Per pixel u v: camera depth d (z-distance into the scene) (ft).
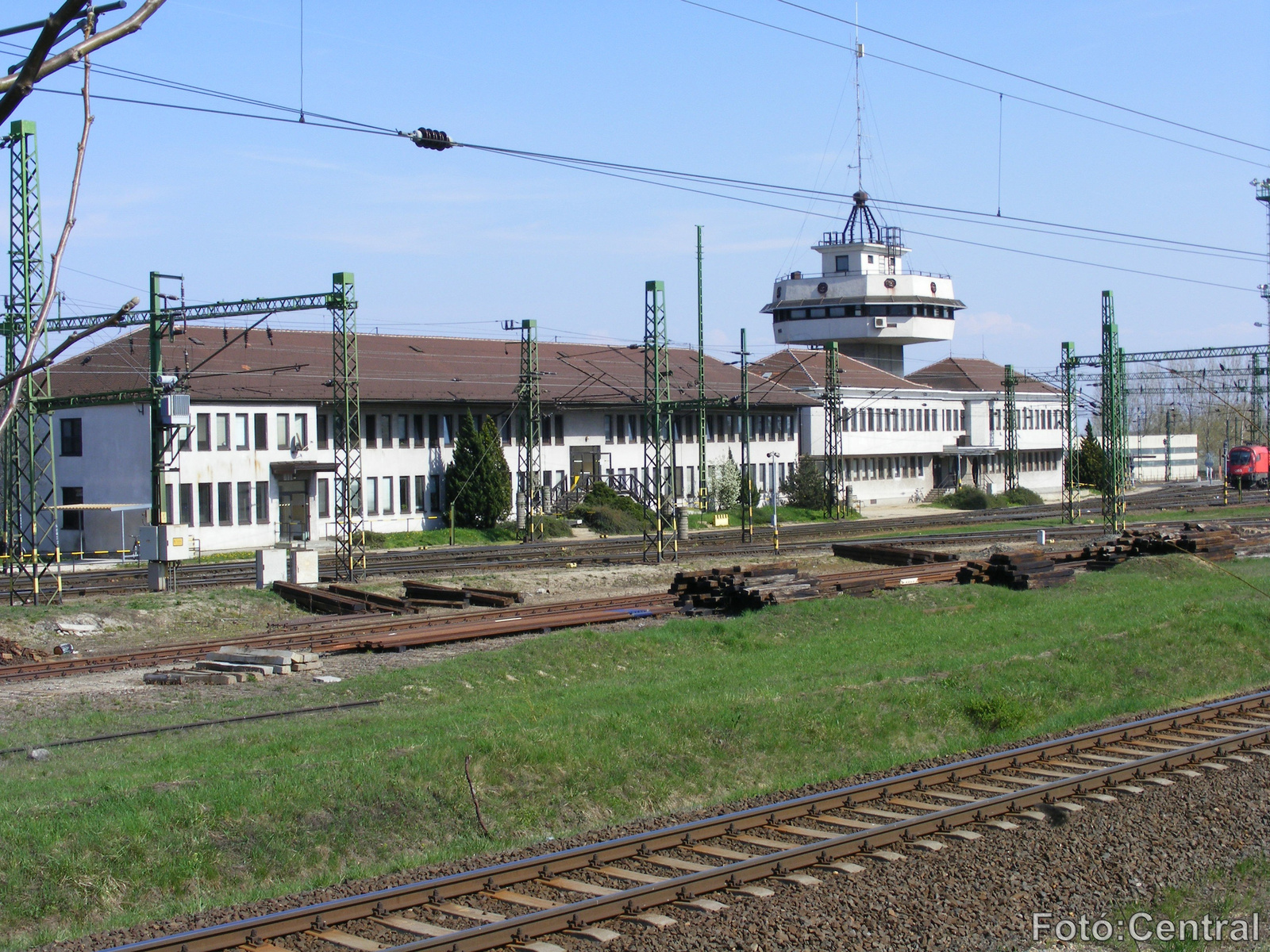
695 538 199.52
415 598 119.03
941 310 336.08
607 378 250.57
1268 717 60.23
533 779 49.11
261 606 114.11
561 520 212.64
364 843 43.09
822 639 91.15
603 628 93.56
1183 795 46.34
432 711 63.41
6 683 74.59
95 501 176.04
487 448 209.77
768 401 269.44
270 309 132.57
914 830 41.06
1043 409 356.59
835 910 34.47
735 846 40.45
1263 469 338.34
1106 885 37.73
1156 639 82.33
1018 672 70.69
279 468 184.24
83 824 40.04
